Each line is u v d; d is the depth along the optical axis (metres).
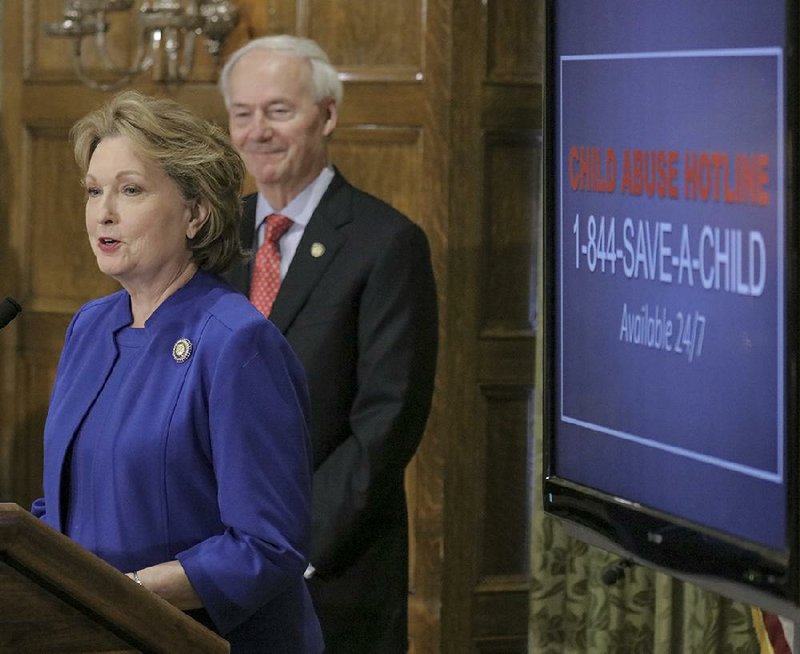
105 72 13.55
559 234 6.64
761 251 5.18
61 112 13.70
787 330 5.00
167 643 3.84
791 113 4.96
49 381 13.90
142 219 5.89
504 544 12.70
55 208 13.82
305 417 6.06
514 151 12.58
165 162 5.91
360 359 9.23
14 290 13.98
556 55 6.62
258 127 9.48
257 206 9.78
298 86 9.50
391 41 12.54
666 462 5.80
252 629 5.86
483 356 12.55
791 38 4.96
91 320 6.30
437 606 12.53
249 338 5.78
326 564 9.01
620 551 6.15
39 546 3.66
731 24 5.34
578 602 11.81
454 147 12.42
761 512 5.20
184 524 5.75
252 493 5.64
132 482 5.74
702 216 5.54
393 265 9.31
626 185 6.07
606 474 6.28
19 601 3.69
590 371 6.39
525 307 12.66
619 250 6.13
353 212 9.53
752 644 10.54
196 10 12.82
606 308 6.24
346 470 8.98
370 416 9.09
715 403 5.47
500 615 12.67
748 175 5.25
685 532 5.62
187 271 6.10
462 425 12.55
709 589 5.53
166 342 5.91
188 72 13.06
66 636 3.75
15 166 13.91
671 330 5.75
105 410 5.92
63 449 5.96
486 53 12.42
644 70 5.91
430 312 9.47
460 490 12.56
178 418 5.73
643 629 11.38
